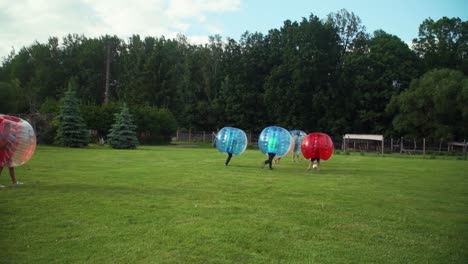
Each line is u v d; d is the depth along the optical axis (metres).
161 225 7.53
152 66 71.44
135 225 7.49
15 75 78.81
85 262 5.66
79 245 6.33
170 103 71.19
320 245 6.71
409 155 42.84
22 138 11.30
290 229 7.59
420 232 7.76
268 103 61.06
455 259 6.27
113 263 5.64
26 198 9.68
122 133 36.41
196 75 76.88
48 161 19.34
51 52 79.56
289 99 58.41
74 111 34.72
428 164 26.03
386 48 60.41
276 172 17.86
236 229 7.40
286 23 72.69
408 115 49.75
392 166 23.53
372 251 6.50
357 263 5.95
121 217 8.02
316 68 56.25
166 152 31.16
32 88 69.50
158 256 5.94
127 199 9.87
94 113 42.91
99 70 82.25
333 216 8.79
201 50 80.44
